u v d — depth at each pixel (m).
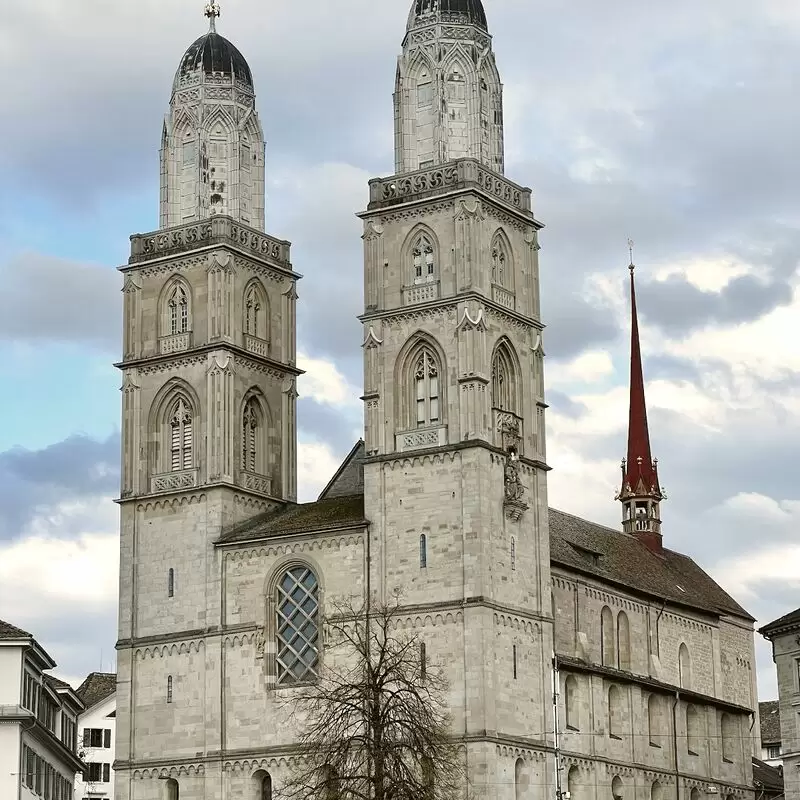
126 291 130.50
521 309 123.00
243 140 133.25
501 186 123.19
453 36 124.50
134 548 126.56
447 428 116.88
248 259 129.75
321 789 100.19
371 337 120.69
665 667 139.75
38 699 132.38
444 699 112.75
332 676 116.44
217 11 136.62
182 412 127.38
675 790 133.88
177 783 121.56
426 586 115.19
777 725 189.25
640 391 180.25
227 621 122.00
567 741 121.81
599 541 144.38
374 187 123.12
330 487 133.38
